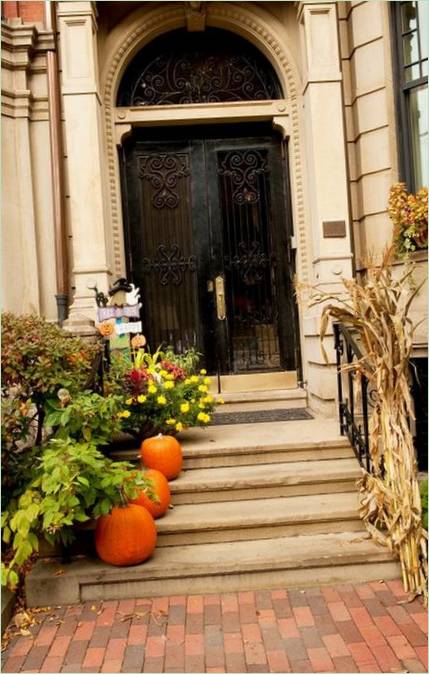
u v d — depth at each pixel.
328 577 3.28
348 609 3.02
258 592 3.24
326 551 3.33
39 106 5.58
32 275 5.47
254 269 5.95
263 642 2.76
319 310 5.14
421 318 4.49
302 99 5.67
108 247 5.46
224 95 5.94
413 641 2.73
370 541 3.44
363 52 5.45
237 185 5.96
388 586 3.24
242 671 2.56
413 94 5.29
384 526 3.54
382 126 5.34
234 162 5.96
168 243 5.92
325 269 5.24
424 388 4.52
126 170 5.90
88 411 3.37
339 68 5.33
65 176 5.52
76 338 3.85
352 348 3.89
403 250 4.73
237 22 5.73
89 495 3.12
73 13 5.26
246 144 5.96
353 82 5.58
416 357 4.48
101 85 5.59
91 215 5.26
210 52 5.95
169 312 5.91
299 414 5.26
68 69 5.29
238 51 5.96
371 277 3.54
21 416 3.42
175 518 3.58
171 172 5.93
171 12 5.64
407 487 3.25
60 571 3.25
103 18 5.62
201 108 5.73
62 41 5.27
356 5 5.46
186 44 5.93
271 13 5.75
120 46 5.63
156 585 3.24
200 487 3.81
